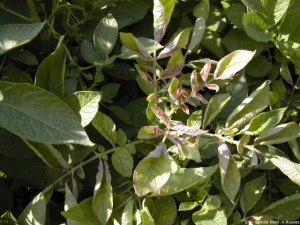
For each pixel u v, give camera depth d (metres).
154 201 0.29
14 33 0.23
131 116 0.32
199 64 0.31
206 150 0.29
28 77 0.29
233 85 0.32
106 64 0.29
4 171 0.29
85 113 0.25
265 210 0.31
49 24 0.32
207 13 0.33
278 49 0.33
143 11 0.34
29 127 0.22
